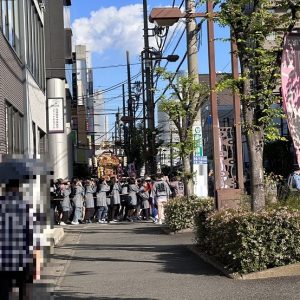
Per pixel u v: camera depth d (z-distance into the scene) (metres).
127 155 54.66
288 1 8.76
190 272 9.44
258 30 9.06
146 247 13.09
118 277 9.31
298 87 5.73
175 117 16.53
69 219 21.47
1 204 4.61
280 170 30.91
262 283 8.20
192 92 16.27
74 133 44.88
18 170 4.66
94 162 71.44
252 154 9.48
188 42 15.89
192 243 13.02
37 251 4.74
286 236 8.75
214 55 12.20
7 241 4.58
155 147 34.81
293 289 7.68
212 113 12.52
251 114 9.42
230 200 12.10
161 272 9.57
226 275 8.94
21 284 4.73
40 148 24.36
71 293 8.05
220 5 9.09
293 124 5.70
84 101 71.06
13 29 16.62
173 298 7.52
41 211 4.77
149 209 22.33
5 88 14.35
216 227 9.90
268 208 9.30
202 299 7.39
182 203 15.77
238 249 8.80
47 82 29.95
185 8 14.59
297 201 10.27
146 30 32.53
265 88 9.26
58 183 21.97
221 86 9.47
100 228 18.97
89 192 21.73
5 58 14.40
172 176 24.73
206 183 16.84
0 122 13.38
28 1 20.09
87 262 11.18
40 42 24.53
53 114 26.44
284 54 5.73
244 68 9.30
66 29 37.50
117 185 22.42
